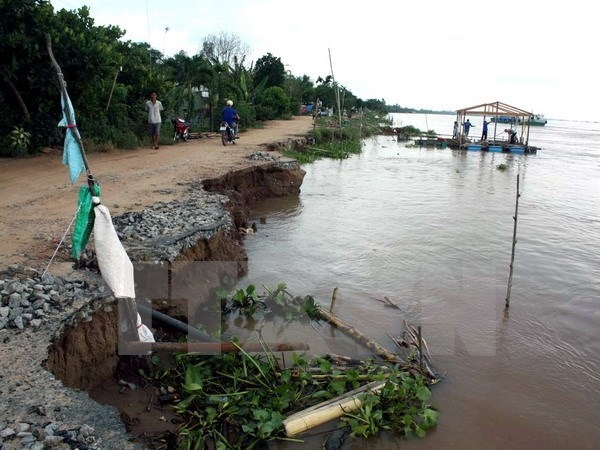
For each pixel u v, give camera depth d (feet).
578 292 27.04
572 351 21.09
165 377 17.37
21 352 14.30
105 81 52.16
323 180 60.59
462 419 16.65
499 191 57.77
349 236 36.40
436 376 18.81
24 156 44.24
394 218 42.45
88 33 47.39
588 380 19.13
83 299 16.90
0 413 12.14
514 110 109.29
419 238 36.42
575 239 37.58
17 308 15.99
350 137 107.14
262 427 14.67
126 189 34.60
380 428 15.70
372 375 17.69
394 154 97.40
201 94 88.02
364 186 57.72
